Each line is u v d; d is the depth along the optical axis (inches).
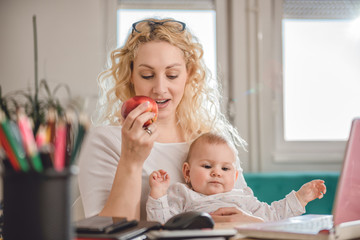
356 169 35.1
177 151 54.6
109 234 29.3
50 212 22.4
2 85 114.2
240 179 58.5
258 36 117.6
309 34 121.5
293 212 51.4
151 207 46.0
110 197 43.8
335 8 121.3
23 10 115.6
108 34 116.6
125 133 43.6
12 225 22.3
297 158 118.3
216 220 44.7
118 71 57.7
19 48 115.3
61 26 116.0
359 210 34.9
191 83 57.9
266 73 118.3
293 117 121.6
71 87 114.9
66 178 23.0
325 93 122.3
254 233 31.3
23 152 22.3
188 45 54.3
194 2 117.8
